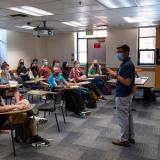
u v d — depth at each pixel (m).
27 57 10.39
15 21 7.23
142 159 3.05
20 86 6.21
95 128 4.29
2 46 9.40
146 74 9.03
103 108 5.86
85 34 10.37
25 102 3.42
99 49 10.23
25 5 4.98
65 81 6.07
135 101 6.73
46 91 4.99
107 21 7.53
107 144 3.54
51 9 5.46
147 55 9.34
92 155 3.17
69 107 5.29
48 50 11.06
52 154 3.21
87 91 6.00
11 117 3.20
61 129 4.24
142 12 5.94
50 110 4.08
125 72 3.22
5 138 3.78
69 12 5.85
